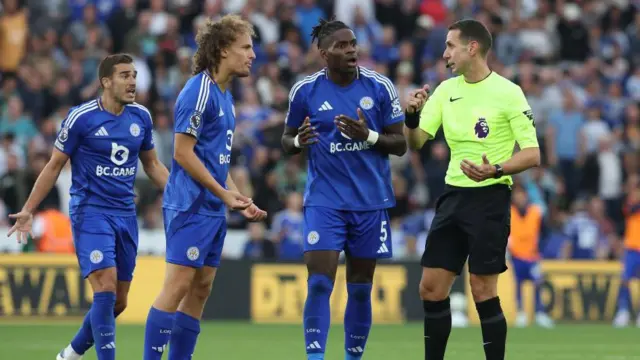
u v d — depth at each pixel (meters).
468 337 50.78
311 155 31.64
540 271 63.19
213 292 60.44
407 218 65.81
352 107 31.34
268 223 66.00
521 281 62.00
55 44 76.44
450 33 30.64
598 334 55.03
